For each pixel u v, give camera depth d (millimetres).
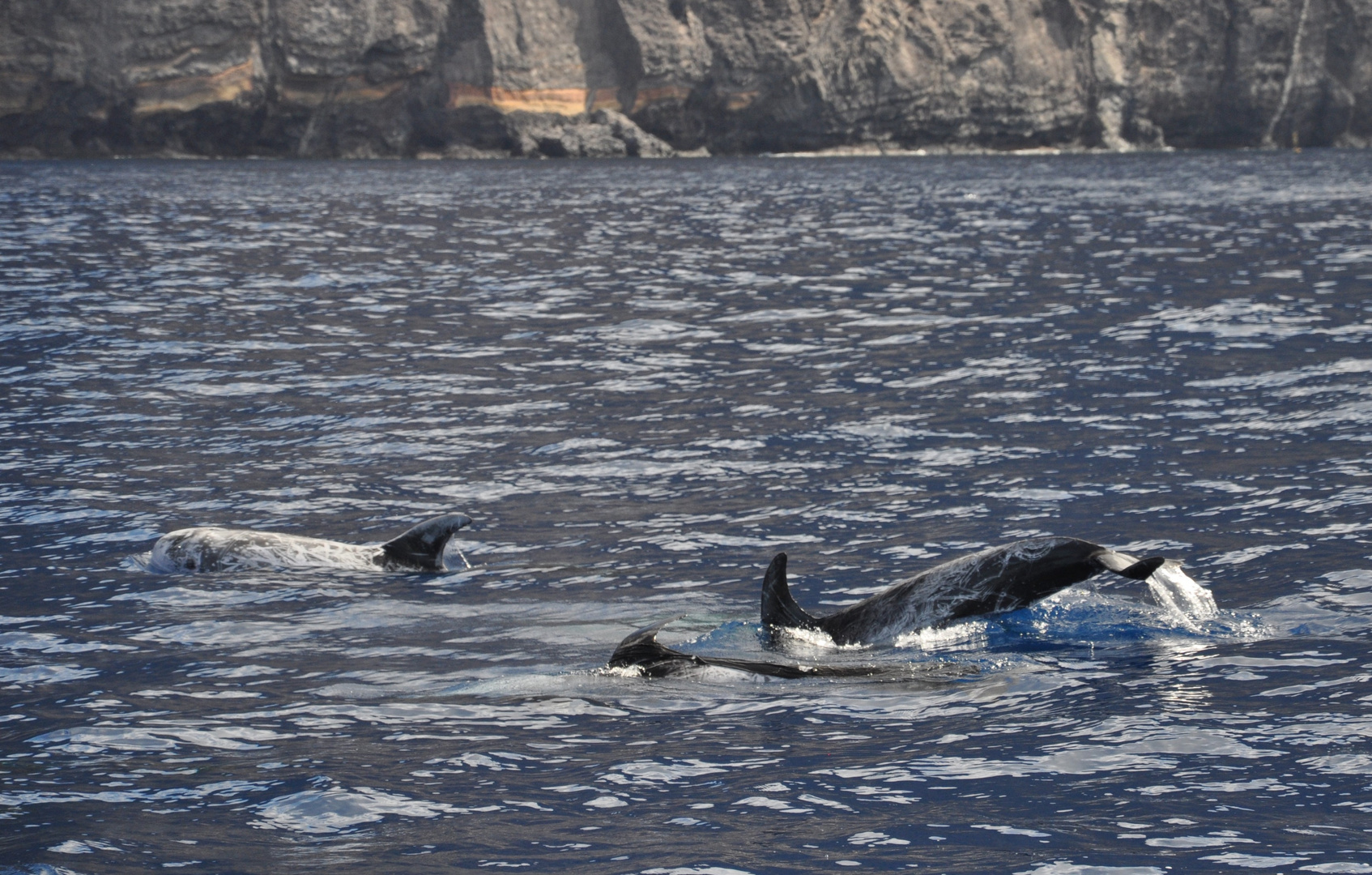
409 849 16359
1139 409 44531
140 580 29562
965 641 24625
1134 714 20438
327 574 30047
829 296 74875
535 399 48406
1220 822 16594
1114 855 15742
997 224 120750
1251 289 73250
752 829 16750
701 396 48625
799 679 22766
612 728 20578
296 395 49219
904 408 45781
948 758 18969
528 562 30609
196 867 15945
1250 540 30266
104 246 100875
